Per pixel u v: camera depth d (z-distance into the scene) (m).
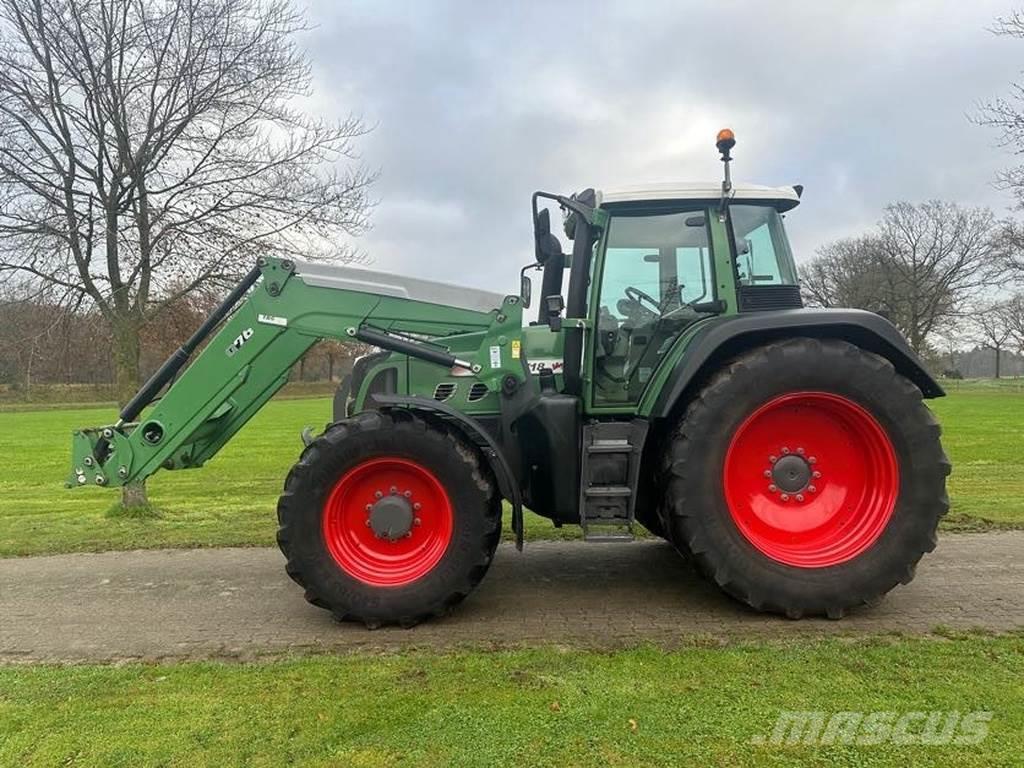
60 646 3.74
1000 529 5.75
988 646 3.40
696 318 4.46
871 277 42.31
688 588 4.49
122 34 6.48
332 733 2.69
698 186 4.43
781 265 4.50
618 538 4.02
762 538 4.05
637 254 4.54
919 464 3.90
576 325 4.50
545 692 3.00
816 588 3.84
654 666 3.24
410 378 4.58
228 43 6.80
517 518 3.97
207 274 7.05
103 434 4.50
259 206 7.11
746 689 2.99
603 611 4.08
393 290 4.48
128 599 4.53
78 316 7.10
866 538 3.93
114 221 6.82
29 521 7.09
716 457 3.91
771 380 3.90
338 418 5.13
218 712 2.89
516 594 4.42
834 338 4.13
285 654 3.56
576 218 4.71
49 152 6.57
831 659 3.28
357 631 3.88
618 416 4.51
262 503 8.30
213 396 4.48
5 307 6.91
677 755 2.50
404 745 2.60
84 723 2.82
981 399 28.64
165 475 11.38
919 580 4.48
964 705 2.81
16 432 22.20
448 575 3.89
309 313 4.46
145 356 8.62
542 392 4.60
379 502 4.02
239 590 4.69
